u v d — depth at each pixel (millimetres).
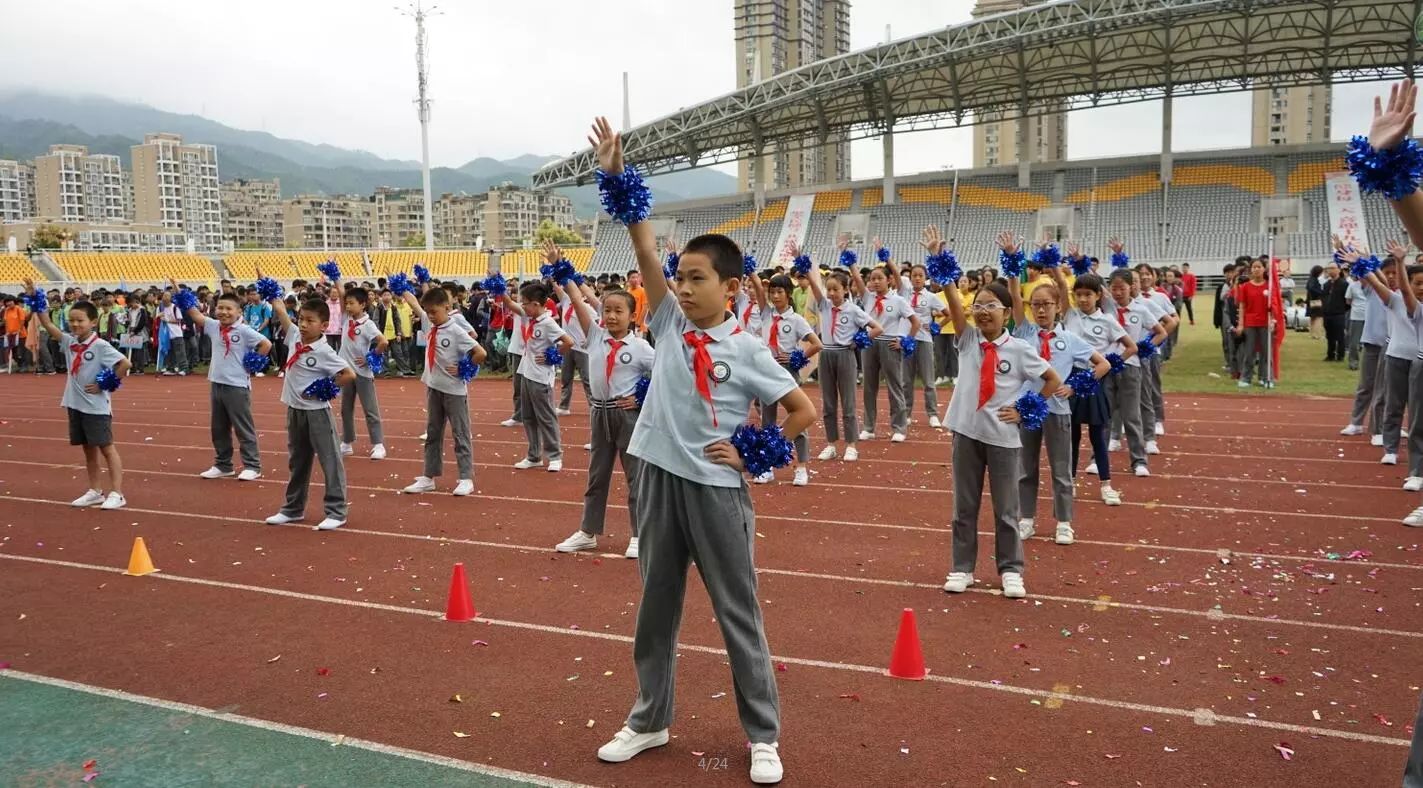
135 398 18641
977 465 6480
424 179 52812
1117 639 5629
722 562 3992
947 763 4160
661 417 4055
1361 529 7973
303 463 8547
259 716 4633
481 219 163125
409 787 3947
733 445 3953
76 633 5809
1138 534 7938
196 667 5262
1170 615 6027
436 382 9680
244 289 24312
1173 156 45625
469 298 22406
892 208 46750
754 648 4016
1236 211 42094
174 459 12062
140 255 49906
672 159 47812
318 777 4031
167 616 6117
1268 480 9906
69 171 176750
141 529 8406
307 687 4977
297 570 7125
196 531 8328
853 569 7074
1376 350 11922
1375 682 4996
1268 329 16719
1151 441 11422
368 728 4496
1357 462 10703
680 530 4066
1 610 6246
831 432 11414
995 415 6340
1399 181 3045
